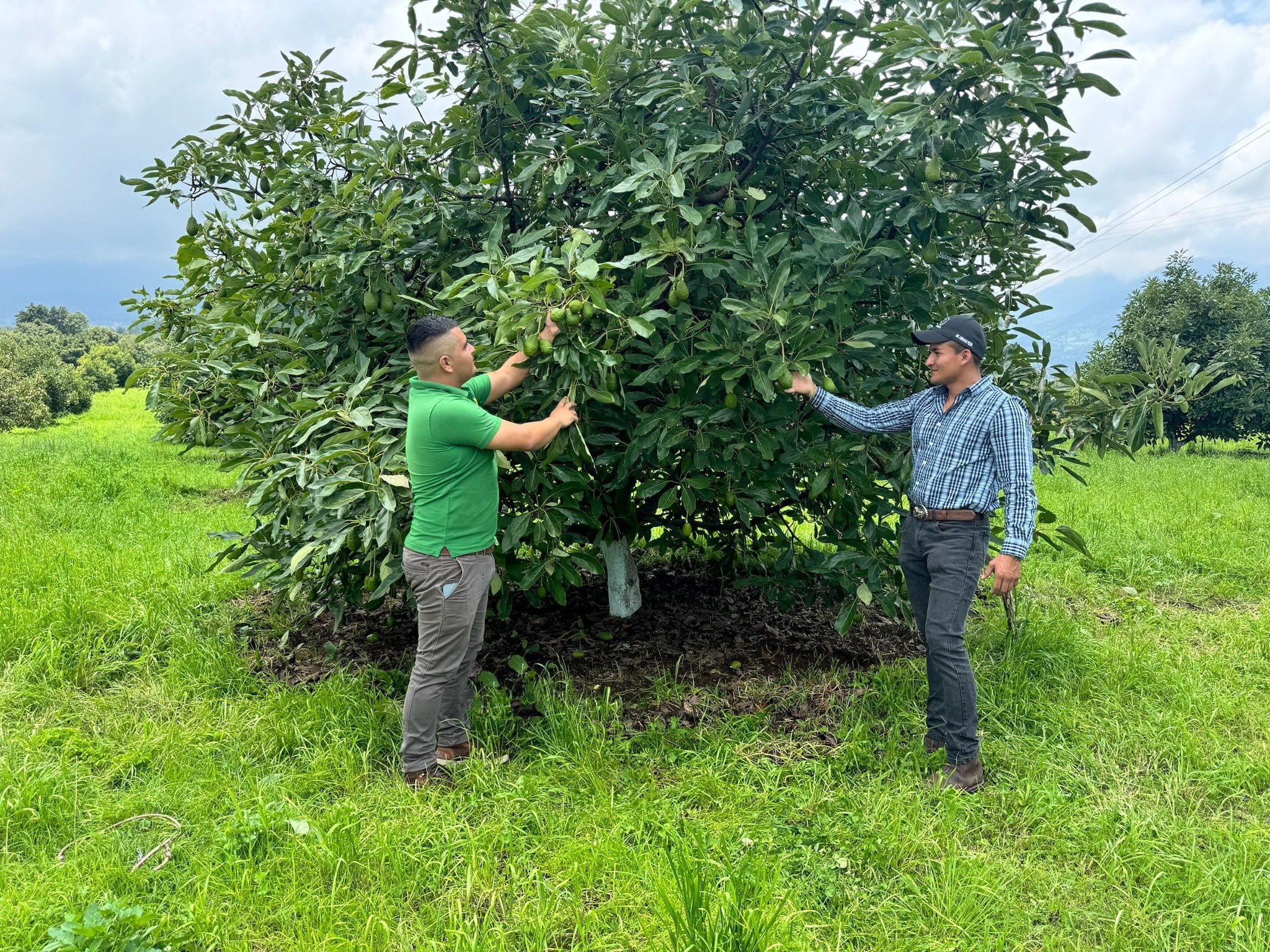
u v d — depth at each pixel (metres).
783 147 4.21
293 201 4.05
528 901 2.52
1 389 23.17
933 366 3.19
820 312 3.65
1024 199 3.76
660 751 3.45
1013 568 3.01
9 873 2.63
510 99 3.86
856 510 4.09
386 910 2.48
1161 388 4.05
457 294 3.17
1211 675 4.24
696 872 2.35
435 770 3.25
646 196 3.21
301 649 4.67
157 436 4.38
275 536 4.07
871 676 4.16
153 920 2.38
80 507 8.46
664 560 6.14
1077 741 3.58
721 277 3.77
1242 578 6.05
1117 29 3.36
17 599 5.01
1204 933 2.42
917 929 2.45
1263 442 19.34
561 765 3.31
